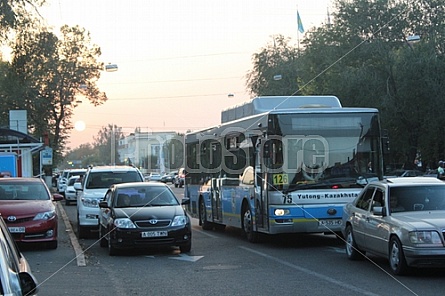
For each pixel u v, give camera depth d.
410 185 13.62
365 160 17.38
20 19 29.72
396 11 47.19
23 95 58.69
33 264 15.24
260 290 11.33
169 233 16.47
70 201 43.00
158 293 11.34
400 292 10.70
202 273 13.52
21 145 41.38
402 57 46.66
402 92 46.81
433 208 13.14
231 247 18.16
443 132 48.12
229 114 21.97
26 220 17.67
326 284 11.70
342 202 17.11
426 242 11.70
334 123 17.38
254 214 18.52
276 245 18.39
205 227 24.33
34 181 19.73
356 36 48.22
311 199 17.05
